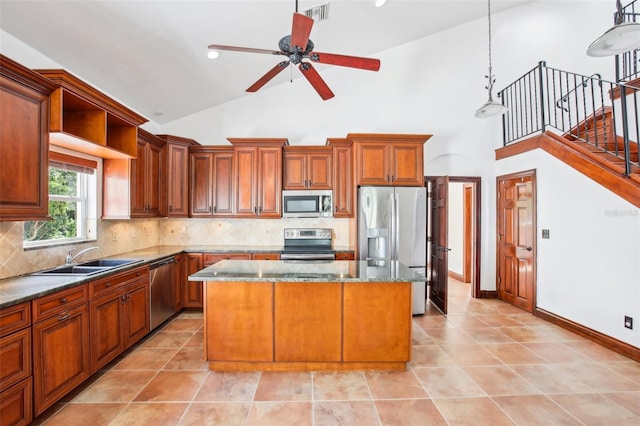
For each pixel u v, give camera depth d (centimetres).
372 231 409
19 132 198
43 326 192
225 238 476
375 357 256
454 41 478
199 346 306
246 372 256
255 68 393
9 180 191
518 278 438
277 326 255
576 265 341
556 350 298
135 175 351
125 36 269
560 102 453
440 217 433
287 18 312
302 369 259
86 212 325
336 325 256
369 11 369
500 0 443
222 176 446
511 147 446
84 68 297
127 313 282
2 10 215
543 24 469
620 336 292
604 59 438
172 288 380
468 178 482
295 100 479
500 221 473
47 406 194
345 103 480
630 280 284
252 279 237
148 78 345
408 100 480
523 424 194
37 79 208
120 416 199
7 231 232
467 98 479
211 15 278
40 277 230
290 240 466
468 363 273
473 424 194
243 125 477
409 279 236
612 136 377
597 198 316
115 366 265
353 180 423
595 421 197
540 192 394
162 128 470
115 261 318
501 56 477
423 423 194
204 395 223
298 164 448
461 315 405
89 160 318
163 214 416
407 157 416
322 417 200
